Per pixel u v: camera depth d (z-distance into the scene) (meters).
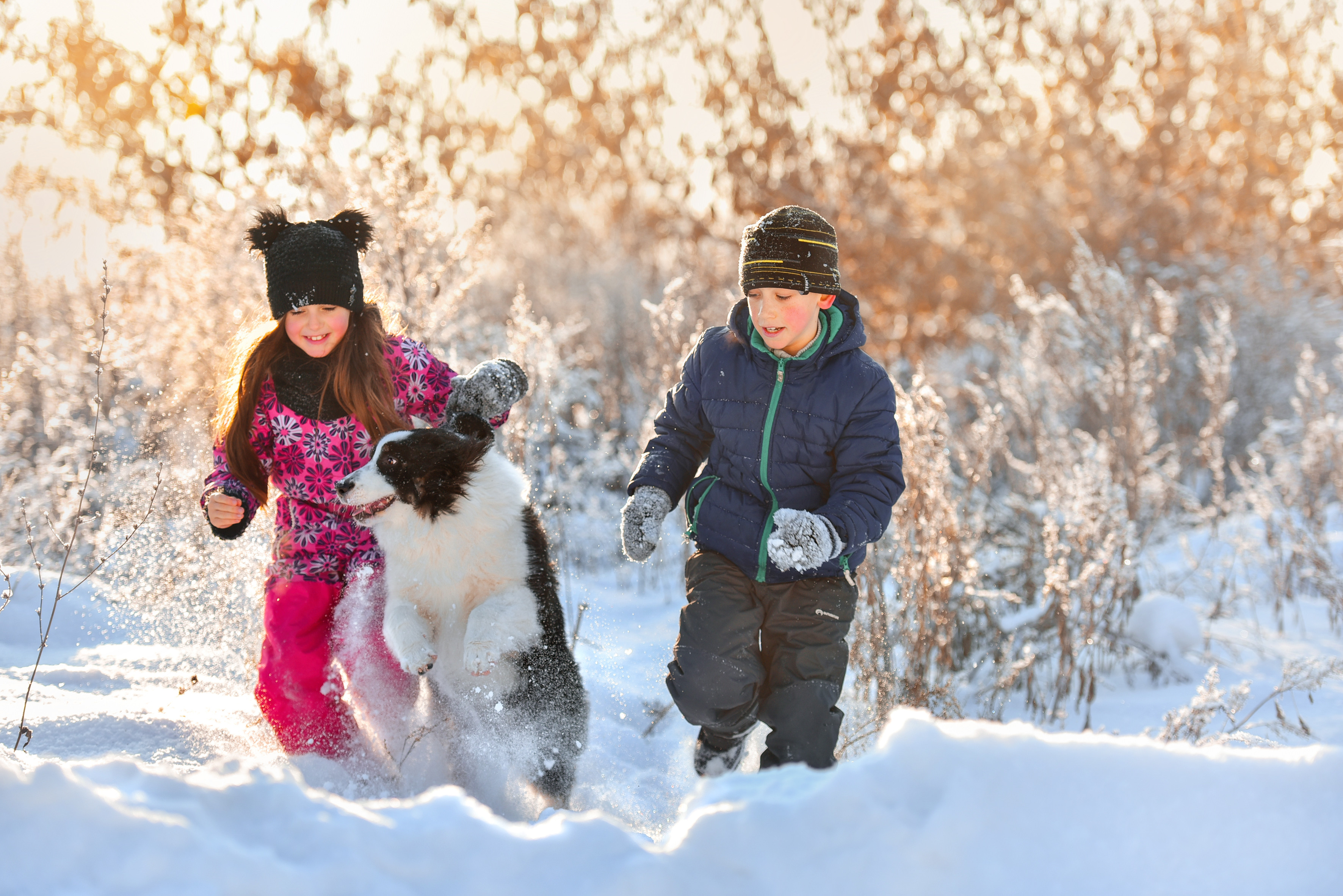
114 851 2.19
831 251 4.72
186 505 7.73
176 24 15.62
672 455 5.08
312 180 11.15
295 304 5.01
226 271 10.46
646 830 4.89
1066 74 21.22
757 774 2.75
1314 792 2.68
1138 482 9.94
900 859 2.39
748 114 22.17
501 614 4.76
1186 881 2.51
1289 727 6.04
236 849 2.25
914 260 21.05
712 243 22.31
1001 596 8.01
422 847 2.38
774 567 4.74
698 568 4.91
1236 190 20.55
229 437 5.17
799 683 4.64
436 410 5.60
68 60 15.63
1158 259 19.05
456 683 5.02
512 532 4.98
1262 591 9.73
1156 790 2.58
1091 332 11.27
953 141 21.36
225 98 15.88
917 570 6.58
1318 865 2.62
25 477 9.19
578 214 24.72
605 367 15.13
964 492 8.88
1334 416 11.00
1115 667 8.02
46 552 8.52
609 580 10.30
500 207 22.91
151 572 7.24
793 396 4.76
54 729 5.12
